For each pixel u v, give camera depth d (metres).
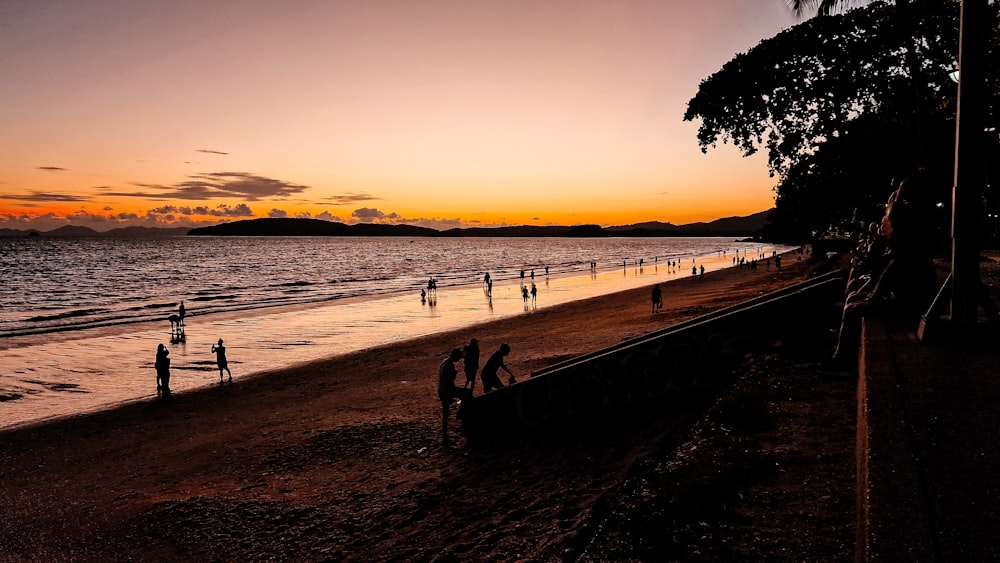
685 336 9.08
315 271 107.00
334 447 10.93
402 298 54.56
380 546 6.30
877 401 3.38
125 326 36.59
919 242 6.08
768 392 6.23
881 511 2.29
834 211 26.62
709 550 3.47
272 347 28.06
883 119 23.17
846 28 21.23
